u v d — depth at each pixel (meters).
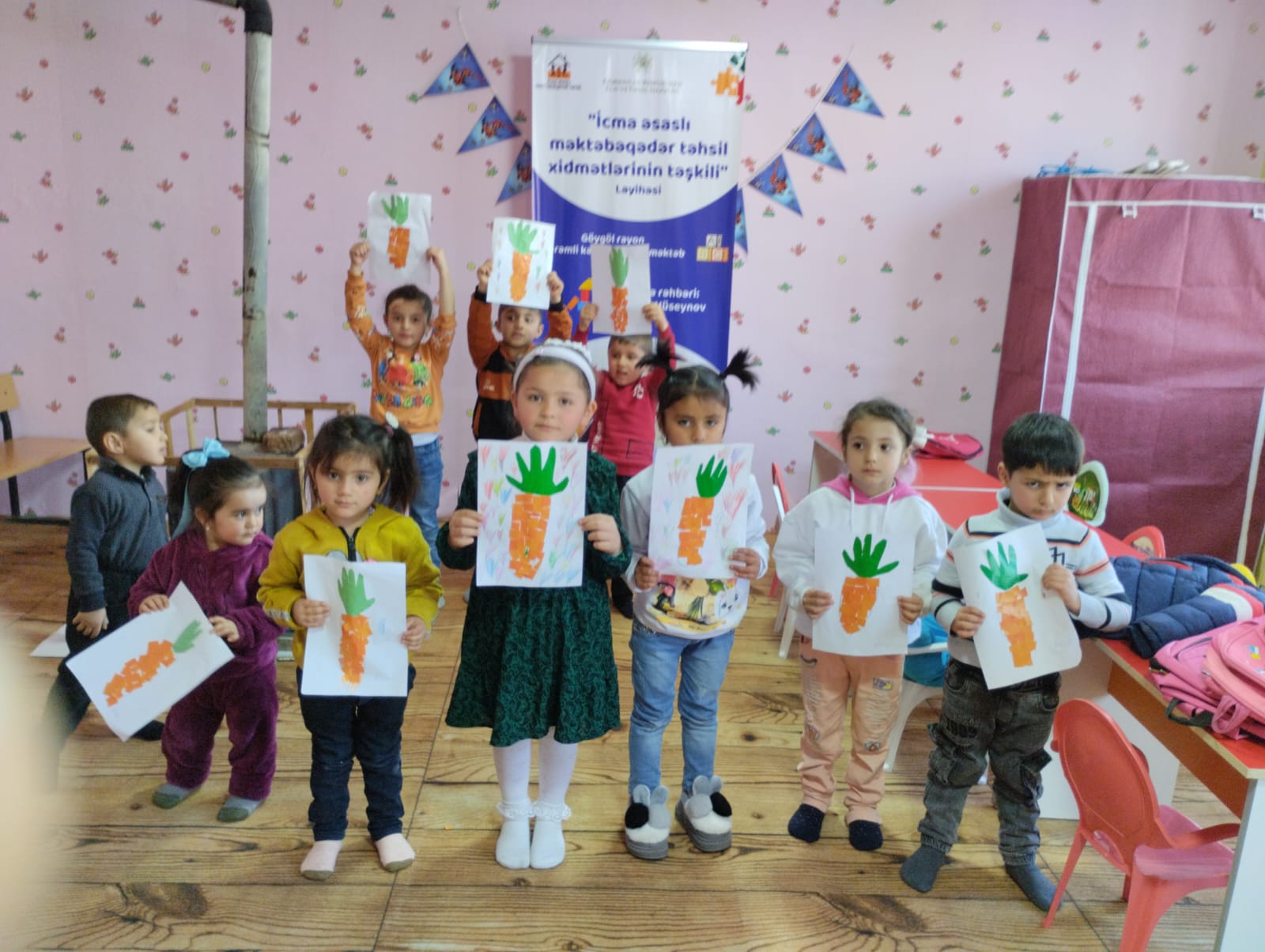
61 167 3.60
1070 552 1.77
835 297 3.91
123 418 2.05
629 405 3.04
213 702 1.95
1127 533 3.62
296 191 3.69
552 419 1.71
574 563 1.70
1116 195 3.36
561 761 1.86
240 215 3.68
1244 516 3.60
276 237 3.72
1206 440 3.53
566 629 1.73
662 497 1.76
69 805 2.03
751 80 3.68
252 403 2.88
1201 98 3.74
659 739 1.92
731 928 1.74
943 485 2.84
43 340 3.76
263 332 2.85
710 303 3.74
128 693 1.75
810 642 1.95
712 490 1.77
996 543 1.71
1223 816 2.16
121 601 2.11
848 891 1.85
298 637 1.76
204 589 1.87
